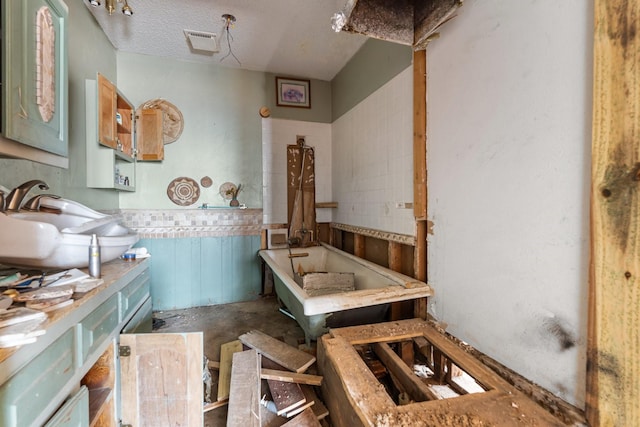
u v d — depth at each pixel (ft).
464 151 4.85
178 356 4.37
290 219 11.18
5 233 3.26
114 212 8.93
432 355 5.85
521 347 3.83
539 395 3.47
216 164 10.32
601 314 2.77
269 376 5.19
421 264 6.20
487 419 3.05
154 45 9.04
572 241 3.20
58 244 3.61
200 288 10.13
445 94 5.28
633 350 2.53
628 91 2.55
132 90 9.49
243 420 4.29
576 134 3.15
